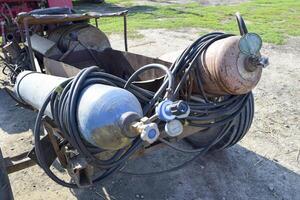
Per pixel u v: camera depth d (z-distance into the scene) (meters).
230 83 2.32
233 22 9.67
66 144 2.41
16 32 4.67
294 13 11.07
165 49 7.15
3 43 4.65
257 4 13.39
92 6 13.52
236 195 2.78
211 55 2.36
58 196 2.83
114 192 2.84
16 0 5.48
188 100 2.54
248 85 2.37
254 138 3.61
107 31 8.89
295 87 4.95
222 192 2.82
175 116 1.76
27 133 3.85
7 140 3.71
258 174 3.03
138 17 11.02
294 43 7.34
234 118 2.69
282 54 6.55
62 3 5.68
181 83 2.35
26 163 2.47
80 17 3.65
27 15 3.26
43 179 3.05
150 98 2.25
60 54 3.83
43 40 3.94
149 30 8.98
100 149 2.06
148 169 3.13
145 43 7.68
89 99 1.85
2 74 5.49
